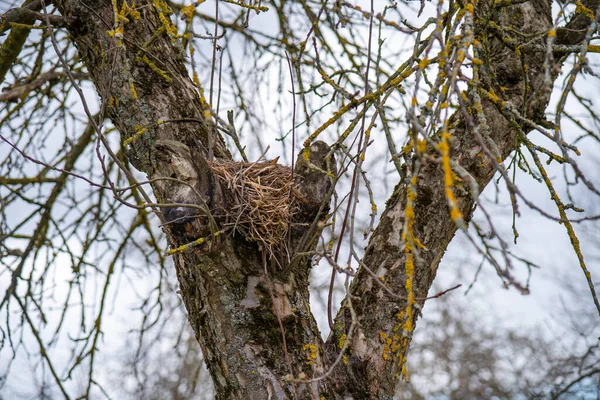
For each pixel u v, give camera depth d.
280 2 6.65
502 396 13.20
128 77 3.63
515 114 2.97
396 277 3.88
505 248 2.25
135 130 4.05
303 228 3.84
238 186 3.73
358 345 3.84
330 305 3.28
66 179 6.47
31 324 5.97
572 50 3.14
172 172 3.82
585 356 6.65
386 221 4.02
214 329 3.74
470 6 2.79
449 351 14.57
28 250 6.16
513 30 3.47
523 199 2.35
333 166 3.93
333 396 3.71
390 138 3.22
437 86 2.69
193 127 4.12
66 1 4.33
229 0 3.66
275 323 3.74
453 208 1.98
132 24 4.20
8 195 6.39
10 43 4.97
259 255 3.79
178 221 3.61
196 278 3.80
